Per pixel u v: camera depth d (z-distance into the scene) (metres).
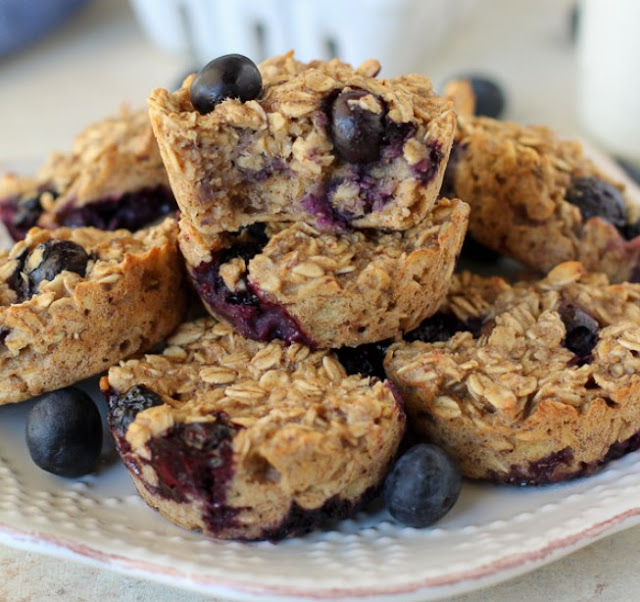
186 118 0.26
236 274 0.27
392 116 0.26
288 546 0.25
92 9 0.59
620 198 0.33
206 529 0.25
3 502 0.26
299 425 0.25
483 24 0.55
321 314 0.27
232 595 0.24
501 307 0.29
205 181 0.27
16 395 0.28
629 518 0.25
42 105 0.50
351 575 0.24
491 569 0.24
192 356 0.28
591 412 0.26
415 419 0.27
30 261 0.28
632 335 0.27
